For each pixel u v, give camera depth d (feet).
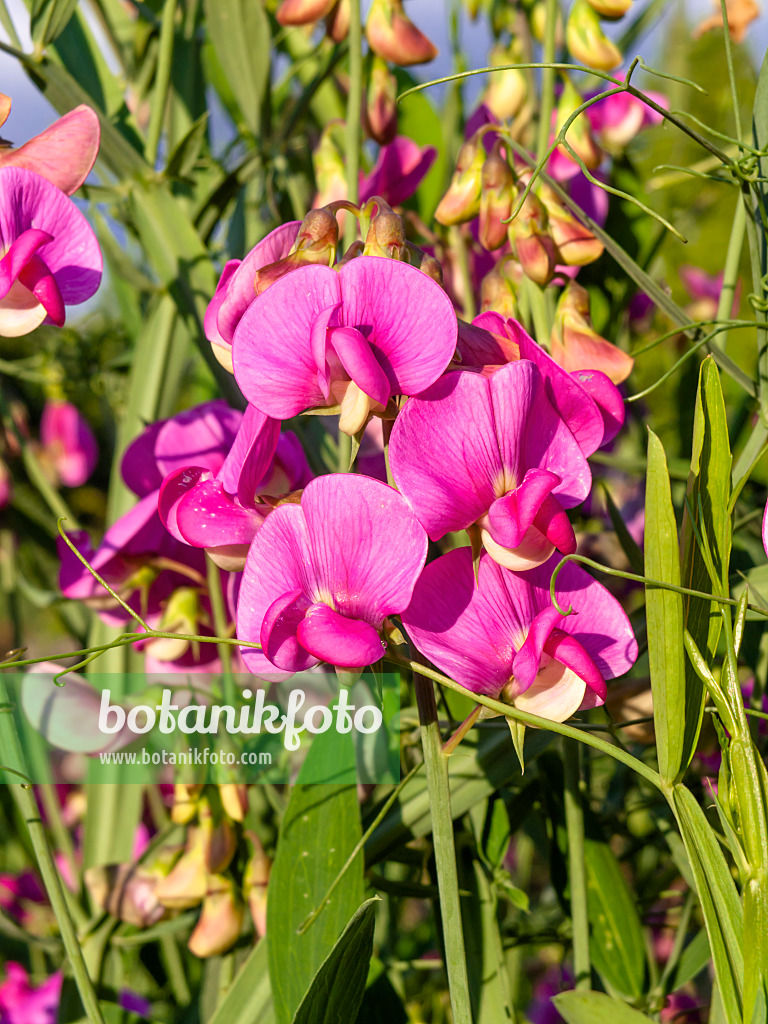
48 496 1.84
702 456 1.14
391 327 1.14
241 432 1.17
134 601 1.38
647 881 1.71
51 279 1.21
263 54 1.45
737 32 2.23
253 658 1.16
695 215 2.23
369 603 1.14
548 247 1.29
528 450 1.16
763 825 1.13
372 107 1.44
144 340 1.55
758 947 1.12
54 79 1.36
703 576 1.15
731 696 1.13
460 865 1.32
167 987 1.82
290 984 1.23
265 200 1.75
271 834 1.45
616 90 1.17
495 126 1.31
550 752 1.35
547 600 1.17
